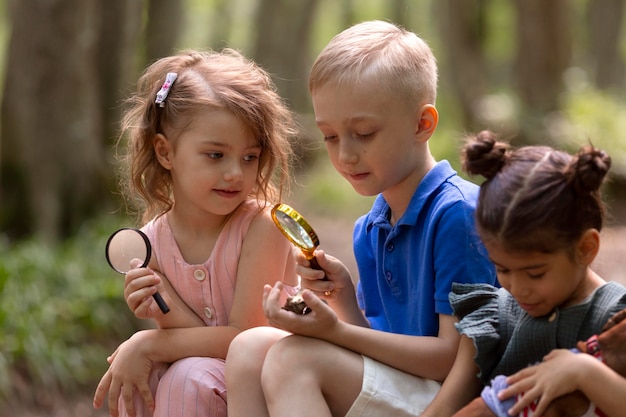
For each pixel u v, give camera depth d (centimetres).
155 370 391
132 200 527
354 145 369
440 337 358
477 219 316
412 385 352
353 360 345
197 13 3316
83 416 800
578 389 292
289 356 337
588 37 3409
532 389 294
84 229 1047
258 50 2328
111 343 896
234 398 348
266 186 409
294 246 396
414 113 374
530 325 326
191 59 413
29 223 1055
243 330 396
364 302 414
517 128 1883
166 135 401
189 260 409
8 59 1073
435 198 373
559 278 308
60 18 1060
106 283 939
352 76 362
